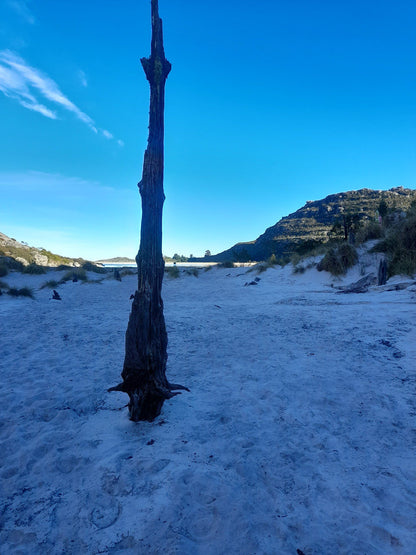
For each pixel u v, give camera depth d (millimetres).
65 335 8445
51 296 17047
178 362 6406
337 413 4234
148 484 2928
